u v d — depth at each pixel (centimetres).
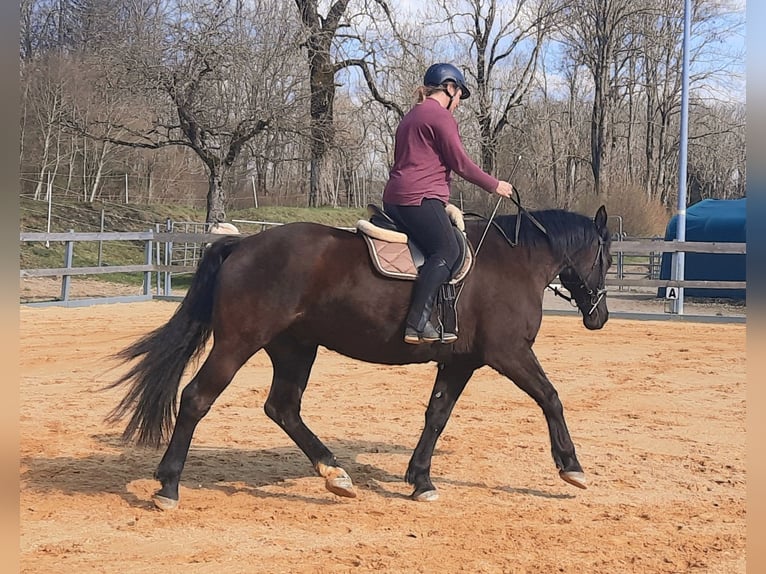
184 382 1046
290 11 2688
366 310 552
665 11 4150
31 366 1120
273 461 690
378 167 4750
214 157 2702
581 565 457
